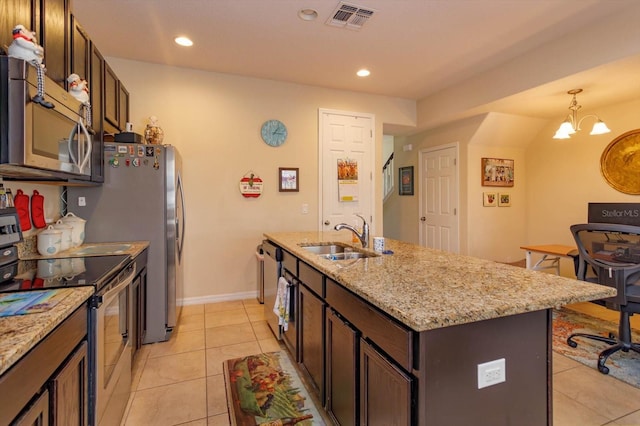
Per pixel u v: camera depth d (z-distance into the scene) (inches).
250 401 77.4
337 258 90.0
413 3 97.0
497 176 191.9
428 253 84.2
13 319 39.0
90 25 108.7
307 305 81.2
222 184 151.6
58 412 40.9
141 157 104.7
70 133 67.7
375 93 180.2
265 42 120.8
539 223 194.7
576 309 137.8
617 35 102.3
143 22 107.0
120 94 119.8
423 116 189.6
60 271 62.2
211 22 107.2
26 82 51.3
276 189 161.2
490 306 42.9
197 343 107.3
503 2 96.7
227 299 153.3
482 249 189.0
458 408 42.8
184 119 144.9
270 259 115.3
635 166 148.9
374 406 50.2
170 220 107.8
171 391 81.1
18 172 64.8
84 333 50.9
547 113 169.8
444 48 126.6
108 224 102.7
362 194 179.5
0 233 61.4
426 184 214.2
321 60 137.1
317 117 169.3
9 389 31.1
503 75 141.1
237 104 153.5
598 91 134.2
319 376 73.3
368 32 113.9
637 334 111.0
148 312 106.0
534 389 47.9
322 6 98.6
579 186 173.3
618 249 90.5
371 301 47.6
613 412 72.6
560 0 95.8
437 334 41.3
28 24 59.3
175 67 143.1
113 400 62.1
